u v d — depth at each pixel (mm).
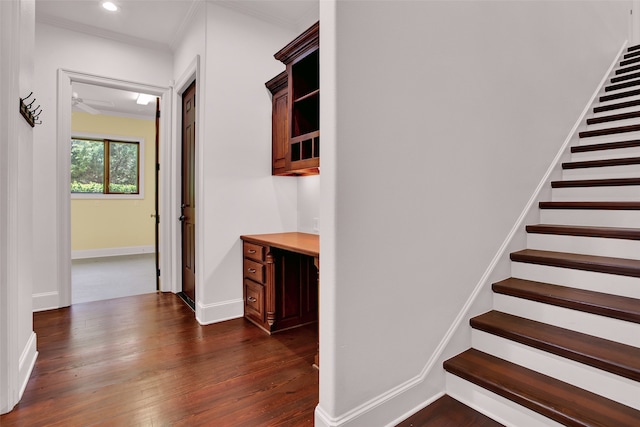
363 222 1448
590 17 3201
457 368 1692
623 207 2055
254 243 2930
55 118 3424
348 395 1424
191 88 3598
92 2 3131
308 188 3330
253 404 1779
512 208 2223
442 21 1750
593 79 3312
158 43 3896
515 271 2160
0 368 1682
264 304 2822
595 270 1798
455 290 1838
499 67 2104
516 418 1482
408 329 1628
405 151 1594
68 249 3479
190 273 3629
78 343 2543
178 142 3922
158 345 2518
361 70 1428
